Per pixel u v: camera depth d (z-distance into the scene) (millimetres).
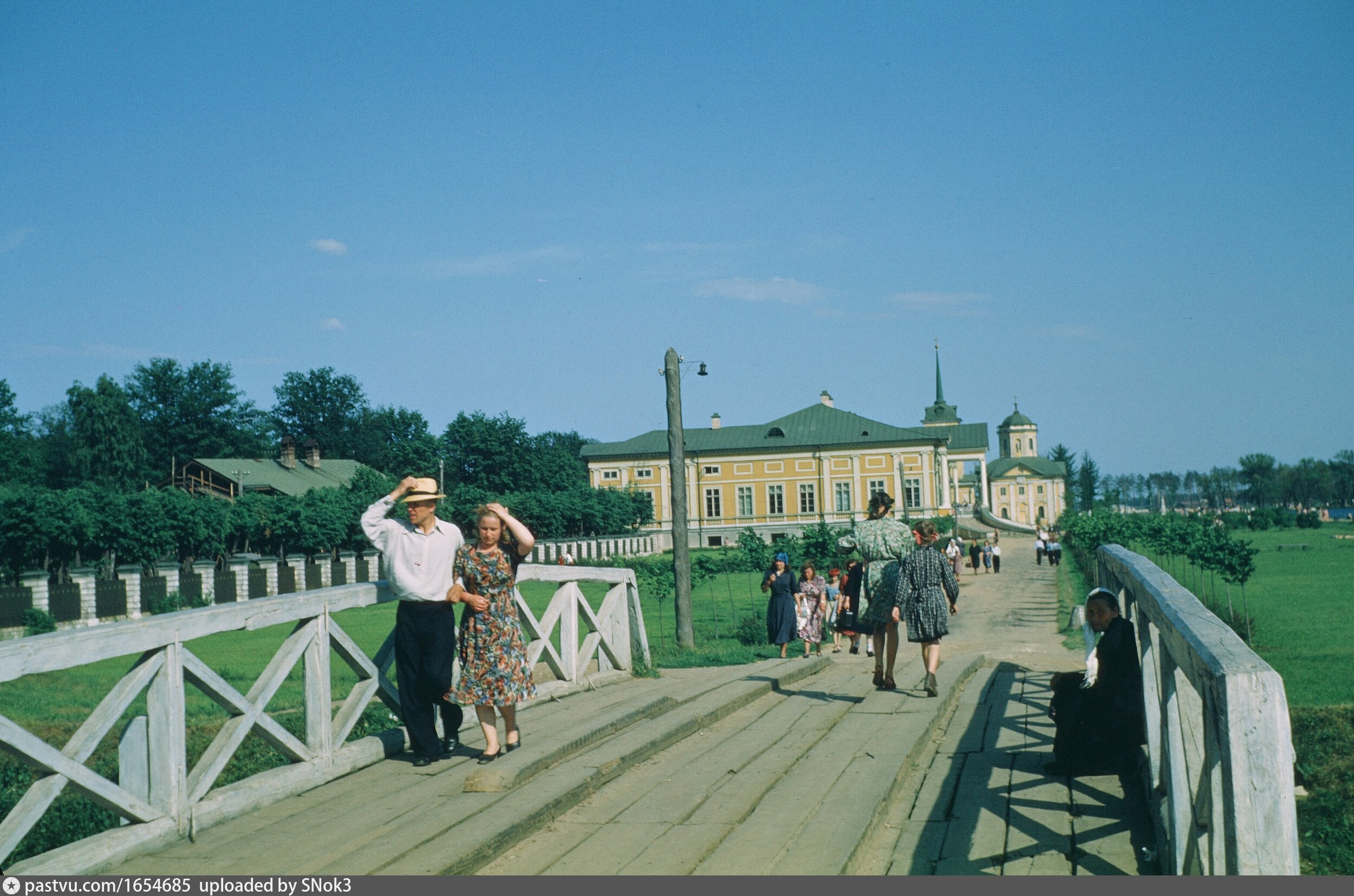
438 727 6793
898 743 6824
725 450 98000
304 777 5594
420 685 6141
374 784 5703
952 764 6703
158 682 4688
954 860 4781
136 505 38750
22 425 82688
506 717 6270
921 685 9695
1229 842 2840
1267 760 2752
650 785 5797
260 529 48406
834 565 24641
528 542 6234
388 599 6566
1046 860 4758
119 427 83125
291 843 4590
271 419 107875
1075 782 6113
